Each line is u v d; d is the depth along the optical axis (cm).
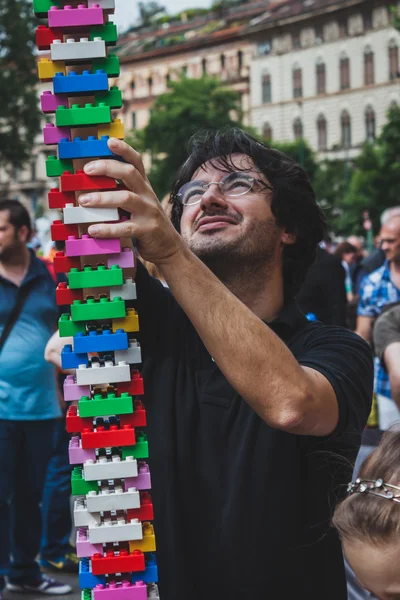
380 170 4488
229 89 6069
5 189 8281
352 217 4700
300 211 219
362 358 202
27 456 516
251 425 198
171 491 199
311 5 7156
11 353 506
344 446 196
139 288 217
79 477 162
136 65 8450
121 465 156
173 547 196
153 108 6025
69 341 432
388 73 6731
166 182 5859
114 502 156
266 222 214
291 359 169
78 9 153
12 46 3891
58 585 527
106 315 156
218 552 196
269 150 220
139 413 160
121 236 154
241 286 218
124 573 161
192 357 211
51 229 159
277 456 195
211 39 7775
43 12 158
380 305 575
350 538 138
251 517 194
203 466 199
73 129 157
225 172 215
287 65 7262
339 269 604
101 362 160
